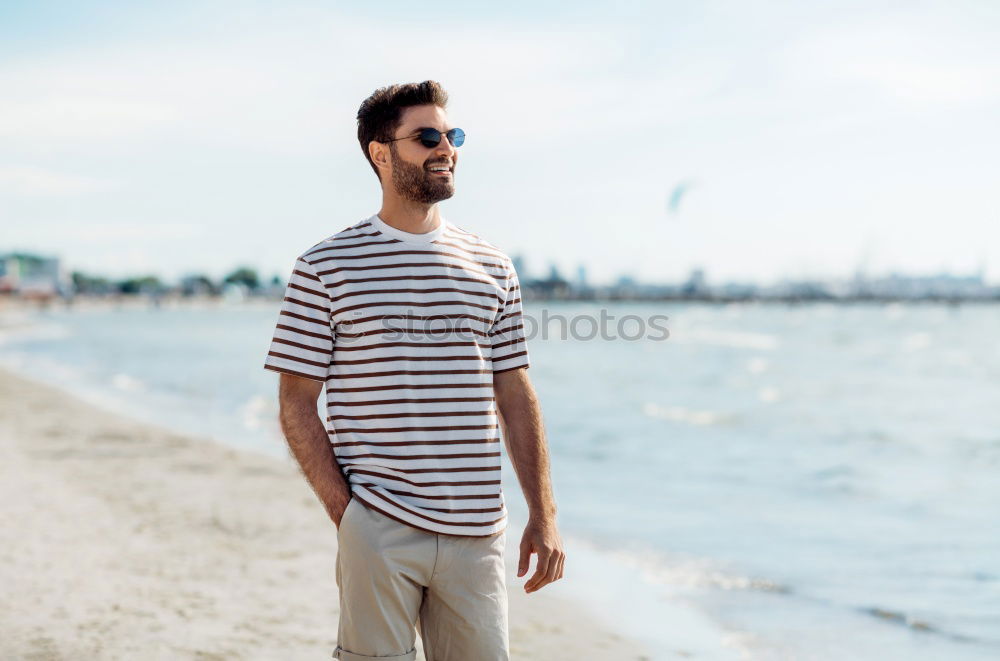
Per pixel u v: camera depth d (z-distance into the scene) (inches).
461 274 96.7
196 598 193.8
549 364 1392.7
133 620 178.1
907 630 191.0
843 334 2706.7
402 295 93.9
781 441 515.5
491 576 95.2
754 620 197.3
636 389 929.5
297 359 93.7
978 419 645.3
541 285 6806.1
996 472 403.2
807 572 235.3
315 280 94.3
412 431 92.5
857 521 298.0
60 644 163.5
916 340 2325.3
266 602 192.5
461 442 93.8
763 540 271.0
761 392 899.4
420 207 97.1
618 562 244.7
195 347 1674.5
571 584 223.8
